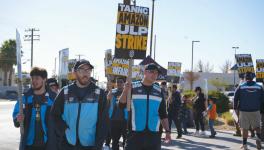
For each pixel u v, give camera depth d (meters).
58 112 5.33
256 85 11.30
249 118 11.37
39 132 5.78
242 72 16.72
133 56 8.40
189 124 20.44
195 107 16.70
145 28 8.48
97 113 5.27
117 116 10.23
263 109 11.55
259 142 11.50
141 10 8.48
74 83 5.38
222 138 15.83
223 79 69.75
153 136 6.25
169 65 22.25
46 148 5.68
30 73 5.88
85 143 5.23
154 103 6.27
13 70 76.62
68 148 5.25
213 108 16.11
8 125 19.80
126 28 8.38
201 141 14.79
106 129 5.27
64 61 18.89
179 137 15.59
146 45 8.46
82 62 5.26
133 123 6.23
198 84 66.88
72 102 5.23
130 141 6.25
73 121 5.20
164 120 6.45
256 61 17.17
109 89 9.97
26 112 5.82
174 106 15.46
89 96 5.25
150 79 6.28
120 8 8.36
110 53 13.01
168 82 22.19
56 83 9.00
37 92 5.90
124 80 10.73
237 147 13.24
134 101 6.27
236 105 11.55
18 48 6.08
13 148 12.25
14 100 56.09
